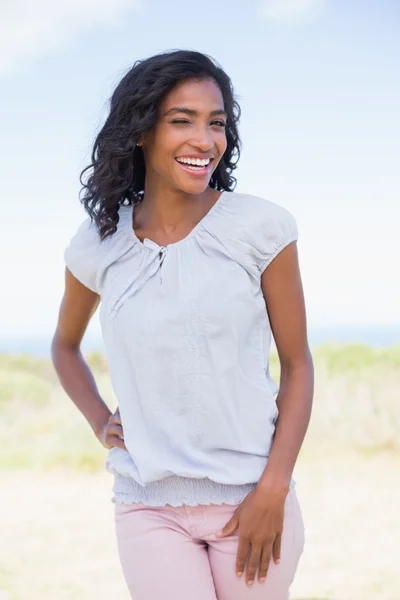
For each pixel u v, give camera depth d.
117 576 5.02
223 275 2.11
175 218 2.23
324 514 6.62
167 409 2.11
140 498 2.16
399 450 9.20
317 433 9.65
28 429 10.46
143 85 2.17
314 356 11.55
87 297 2.45
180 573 2.08
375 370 10.86
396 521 6.32
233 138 2.45
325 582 4.83
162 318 2.09
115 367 2.19
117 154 2.25
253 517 2.06
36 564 5.30
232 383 2.09
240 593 2.13
